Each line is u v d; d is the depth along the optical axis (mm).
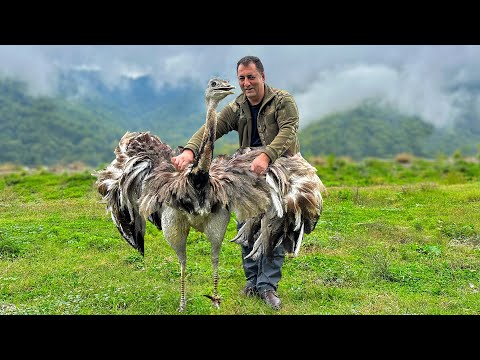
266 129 7309
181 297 7176
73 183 18391
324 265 9031
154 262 9305
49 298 7645
